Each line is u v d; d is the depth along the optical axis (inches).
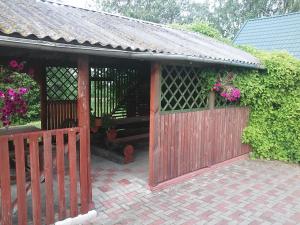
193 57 188.1
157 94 191.5
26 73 243.4
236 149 280.4
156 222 157.5
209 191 202.1
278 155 285.0
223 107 257.8
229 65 240.8
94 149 287.0
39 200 139.6
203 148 239.0
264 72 273.9
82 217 155.9
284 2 982.4
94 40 143.9
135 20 297.1
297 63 268.4
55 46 124.1
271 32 540.4
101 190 196.4
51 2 242.4
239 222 159.6
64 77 323.0
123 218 161.0
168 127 204.4
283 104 275.9
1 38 110.3
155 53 164.1
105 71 337.1
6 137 126.5
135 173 230.2
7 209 130.0
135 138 287.1
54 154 177.3
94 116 303.9
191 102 225.6
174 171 213.8
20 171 132.0
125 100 362.3
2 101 176.2
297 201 189.0
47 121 302.2
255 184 218.5
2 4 185.5
